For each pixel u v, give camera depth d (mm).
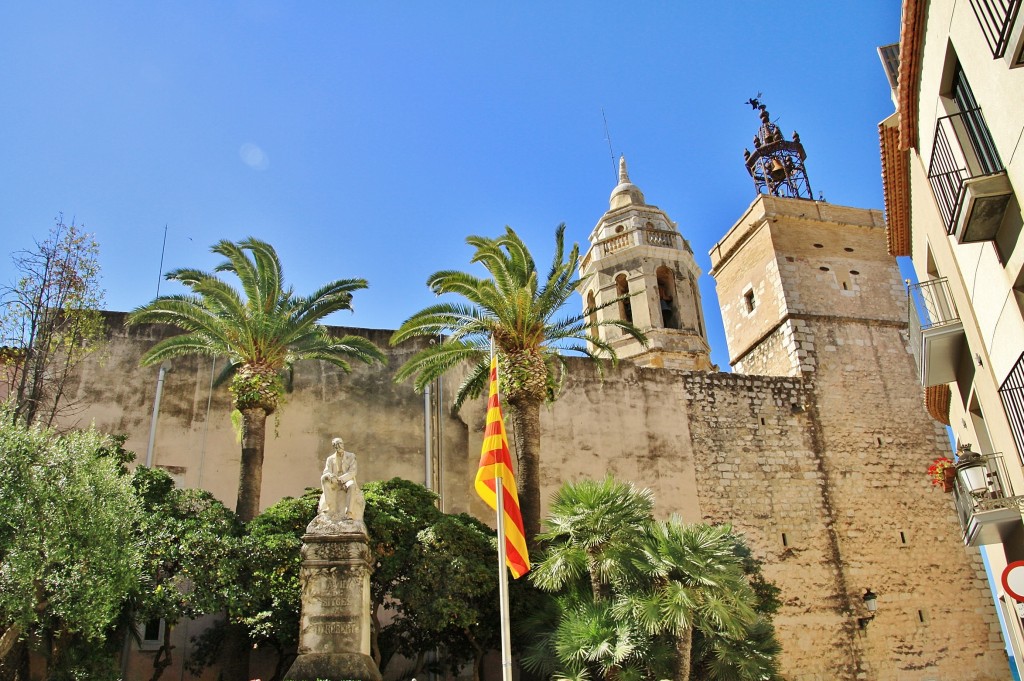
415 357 24234
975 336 14445
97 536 15539
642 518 17906
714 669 17875
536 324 23125
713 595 16125
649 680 15969
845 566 28016
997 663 27422
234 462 25625
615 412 29000
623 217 39188
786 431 29859
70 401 25203
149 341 26906
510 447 27953
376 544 20484
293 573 19656
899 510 29234
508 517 15594
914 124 15453
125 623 18703
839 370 31172
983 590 28438
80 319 23750
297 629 19062
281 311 23734
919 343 16688
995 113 11070
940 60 12883
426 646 21203
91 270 24141
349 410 27312
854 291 32875
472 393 24766
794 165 37875
